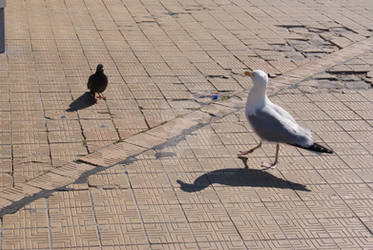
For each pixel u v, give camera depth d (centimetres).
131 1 615
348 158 378
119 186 342
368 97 453
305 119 417
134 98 427
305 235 319
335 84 469
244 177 357
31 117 394
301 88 459
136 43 513
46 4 586
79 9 580
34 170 349
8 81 434
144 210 327
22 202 326
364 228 326
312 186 353
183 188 344
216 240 313
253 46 525
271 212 332
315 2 663
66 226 314
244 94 443
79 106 411
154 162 363
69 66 463
